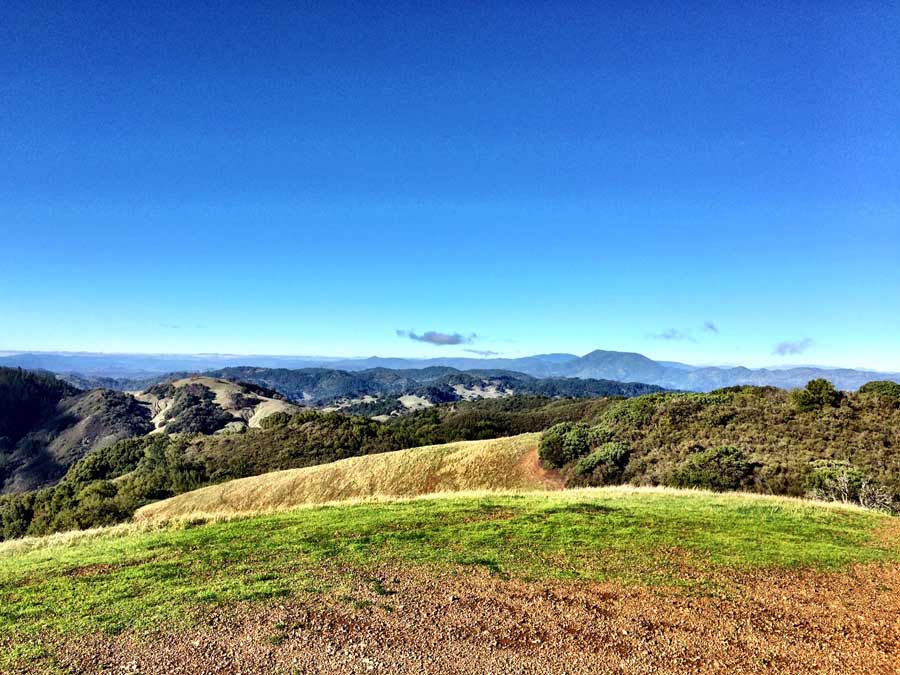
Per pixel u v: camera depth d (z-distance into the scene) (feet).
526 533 47.11
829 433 115.34
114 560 41.93
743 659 25.59
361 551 42.55
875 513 57.67
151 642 26.81
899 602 33.09
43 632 28.07
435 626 28.68
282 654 25.52
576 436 146.82
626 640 27.32
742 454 105.09
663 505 58.59
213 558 41.39
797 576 37.17
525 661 25.07
